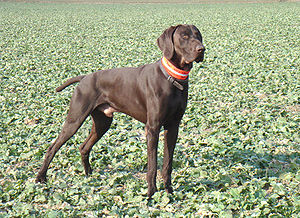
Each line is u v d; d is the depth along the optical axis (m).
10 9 45.03
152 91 4.73
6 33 25.17
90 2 55.56
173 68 4.66
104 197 5.09
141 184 5.40
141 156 6.27
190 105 9.16
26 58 16.50
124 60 15.30
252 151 6.33
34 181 5.59
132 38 22.17
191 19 32.50
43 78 12.66
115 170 5.99
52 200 4.96
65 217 4.52
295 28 23.58
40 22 32.16
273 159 6.11
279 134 7.15
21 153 6.57
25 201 5.02
